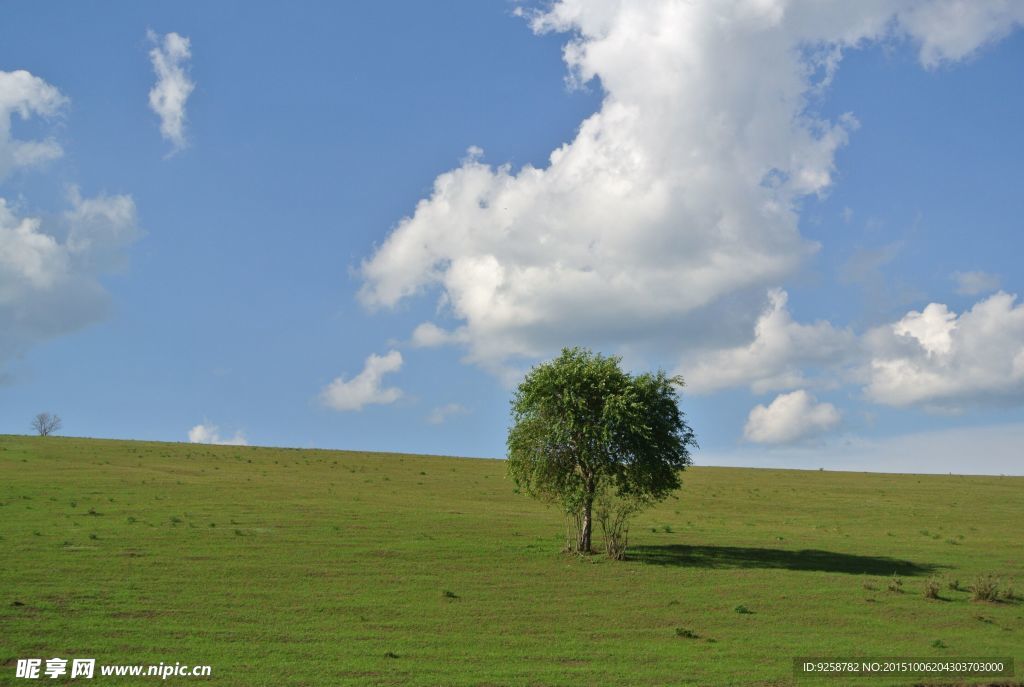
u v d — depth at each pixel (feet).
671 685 72.33
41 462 275.59
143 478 246.88
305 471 294.25
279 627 89.81
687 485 302.04
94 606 95.66
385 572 125.18
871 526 209.56
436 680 71.46
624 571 132.16
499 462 364.17
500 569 130.93
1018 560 156.35
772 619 101.65
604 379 150.10
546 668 76.84
